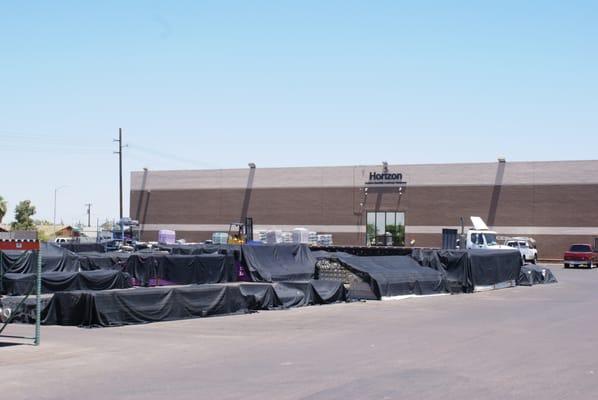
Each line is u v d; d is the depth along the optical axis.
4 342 17.19
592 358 14.32
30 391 11.38
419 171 69.44
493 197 66.88
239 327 20.38
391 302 29.05
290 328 20.09
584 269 55.66
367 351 15.44
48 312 21.06
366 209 71.06
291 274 38.34
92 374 12.91
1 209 76.50
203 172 76.50
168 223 77.44
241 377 12.43
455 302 28.89
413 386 11.45
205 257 36.22
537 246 65.44
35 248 16.62
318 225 72.44
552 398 10.57
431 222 68.75
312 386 11.52
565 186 64.88
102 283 30.28
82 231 86.06
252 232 65.75
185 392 11.17
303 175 73.31
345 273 31.39
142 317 21.41
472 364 13.61
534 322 21.14
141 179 78.81
